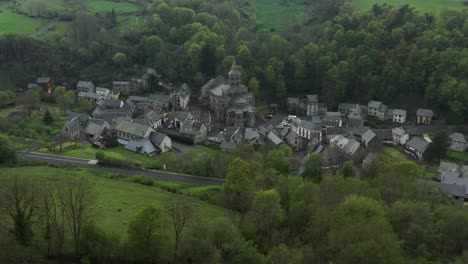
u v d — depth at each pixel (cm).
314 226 9225
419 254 9119
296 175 14512
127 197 11681
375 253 7694
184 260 8231
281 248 8425
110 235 8494
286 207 11100
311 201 10550
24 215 8344
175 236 8838
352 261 7725
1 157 14188
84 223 8612
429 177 16775
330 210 9481
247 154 15850
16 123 19688
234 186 11369
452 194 14500
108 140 18725
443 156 19288
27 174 12962
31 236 8288
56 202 9762
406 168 14125
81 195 8612
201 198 12475
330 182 11244
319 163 15362
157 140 18362
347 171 14712
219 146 19588
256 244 9319
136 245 8038
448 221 10006
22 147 16988
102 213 10412
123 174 14350
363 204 9131
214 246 8219
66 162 15200
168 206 10919
